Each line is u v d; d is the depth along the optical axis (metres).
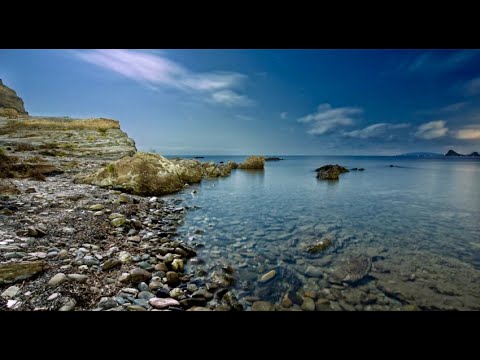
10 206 7.36
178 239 7.54
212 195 15.67
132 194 13.73
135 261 5.32
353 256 6.62
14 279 3.71
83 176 14.38
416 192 18.47
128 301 3.86
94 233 6.45
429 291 4.91
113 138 37.41
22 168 14.22
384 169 48.19
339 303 4.41
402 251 7.04
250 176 29.81
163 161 16.42
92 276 4.38
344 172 38.88
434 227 9.47
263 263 6.06
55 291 3.66
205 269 5.58
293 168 47.44
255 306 4.19
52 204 8.35
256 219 10.20
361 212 11.84
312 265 6.01
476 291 4.93
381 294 4.77
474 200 15.25
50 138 34.12
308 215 11.12
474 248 7.28
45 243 5.37
